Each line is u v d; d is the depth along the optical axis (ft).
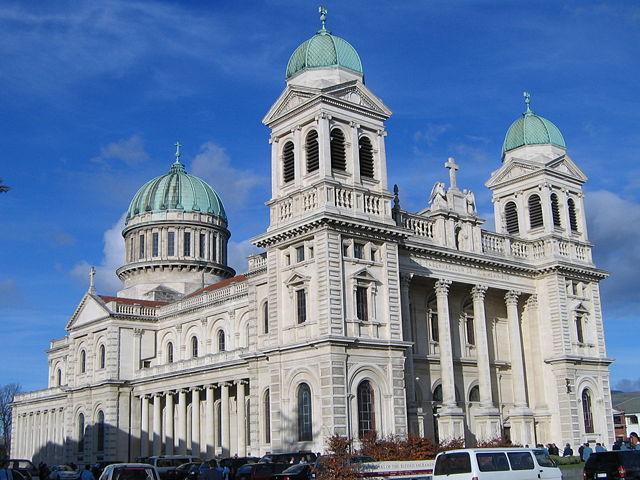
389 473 139.74
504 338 253.44
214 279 390.21
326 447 181.27
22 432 409.08
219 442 279.08
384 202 210.38
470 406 233.35
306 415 192.65
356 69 217.36
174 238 387.55
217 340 301.02
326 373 186.70
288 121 214.69
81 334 338.13
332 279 191.52
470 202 242.37
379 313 201.67
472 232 239.09
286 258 206.28
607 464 128.57
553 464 125.90
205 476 144.25
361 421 190.60
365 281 199.72
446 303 225.97
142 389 312.50
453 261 230.89
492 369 244.42
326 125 204.33
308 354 192.85
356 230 199.62
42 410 388.16
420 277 221.66
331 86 206.49
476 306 236.84
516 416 239.30
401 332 203.62
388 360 199.41
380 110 217.77
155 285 379.14
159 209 391.04
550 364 247.09
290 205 206.18
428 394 223.51
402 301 214.48
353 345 191.72
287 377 197.98
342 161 207.72
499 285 244.01
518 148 275.18
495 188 278.05
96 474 232.73
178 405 293.02
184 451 286.66
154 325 330.34
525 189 269.23
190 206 394.93
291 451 192.44
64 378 387.34
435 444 176.45
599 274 264.52
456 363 234.17
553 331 248.93
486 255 237.86
